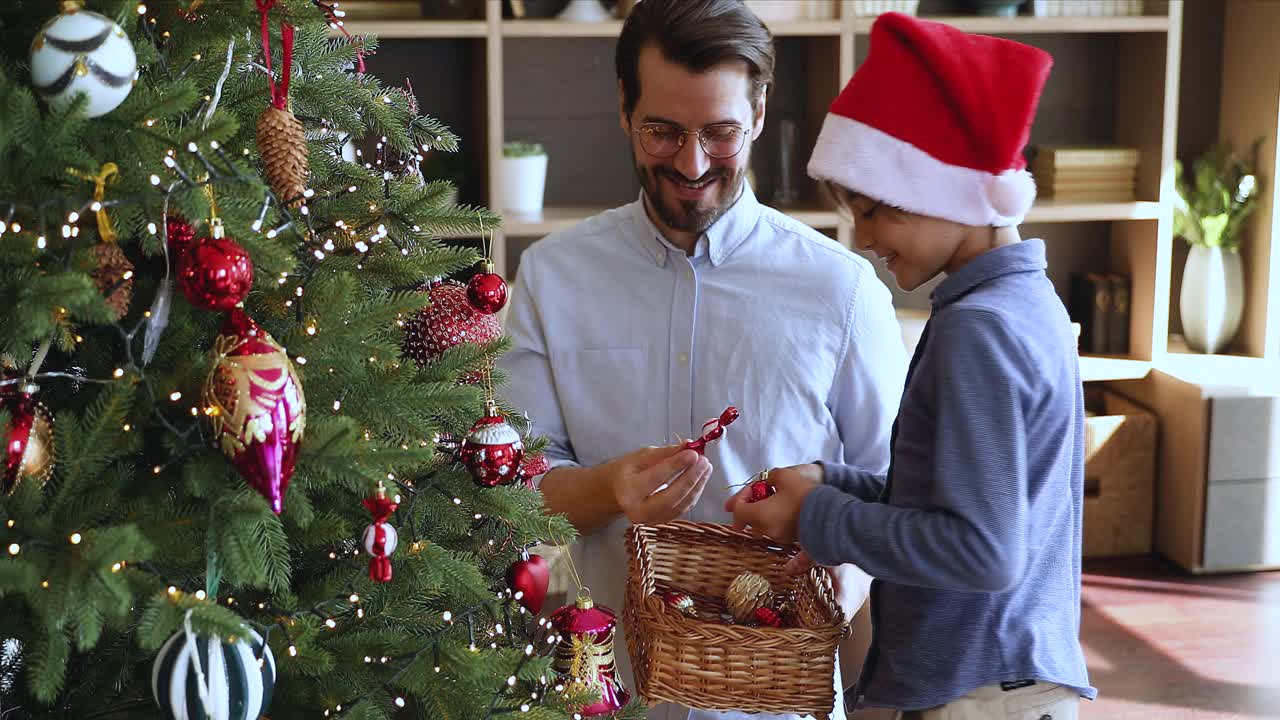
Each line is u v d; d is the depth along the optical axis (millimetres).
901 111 1213
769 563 1435
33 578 875
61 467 959
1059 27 3373
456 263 1210
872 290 1564
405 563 1158
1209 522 3385
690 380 1542
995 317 1151
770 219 1565
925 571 1143
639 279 1556
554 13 3406
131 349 1046
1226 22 3637
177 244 1002
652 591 1328
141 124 949
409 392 1107
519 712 1144
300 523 1007
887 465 1569
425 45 3439
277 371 936
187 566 1048
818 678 1224
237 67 1129
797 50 3547
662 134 1406
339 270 1141
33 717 1089
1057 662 1207
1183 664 2869
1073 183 3545
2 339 931
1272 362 3549
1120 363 3541
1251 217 3598
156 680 945
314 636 1073
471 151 3518
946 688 1212
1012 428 1132
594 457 1583
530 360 1595
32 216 941
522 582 1265
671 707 1511
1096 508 3541
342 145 1309
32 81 925
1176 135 3742
